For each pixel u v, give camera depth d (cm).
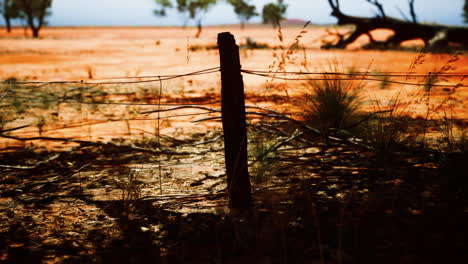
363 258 267
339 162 461
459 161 396
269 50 2919
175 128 686
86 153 542
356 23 2903
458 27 2538
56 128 687
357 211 335
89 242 309
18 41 4666
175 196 393
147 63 2016
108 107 890
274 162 451
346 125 546
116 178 443
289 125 555
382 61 1742
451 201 345
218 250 281
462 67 1345
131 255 287
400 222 312
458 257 263
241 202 351
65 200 392
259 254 279
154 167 484
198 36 6219
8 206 380
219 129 670
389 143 448
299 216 333
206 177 448
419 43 3381
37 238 316
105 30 10462
